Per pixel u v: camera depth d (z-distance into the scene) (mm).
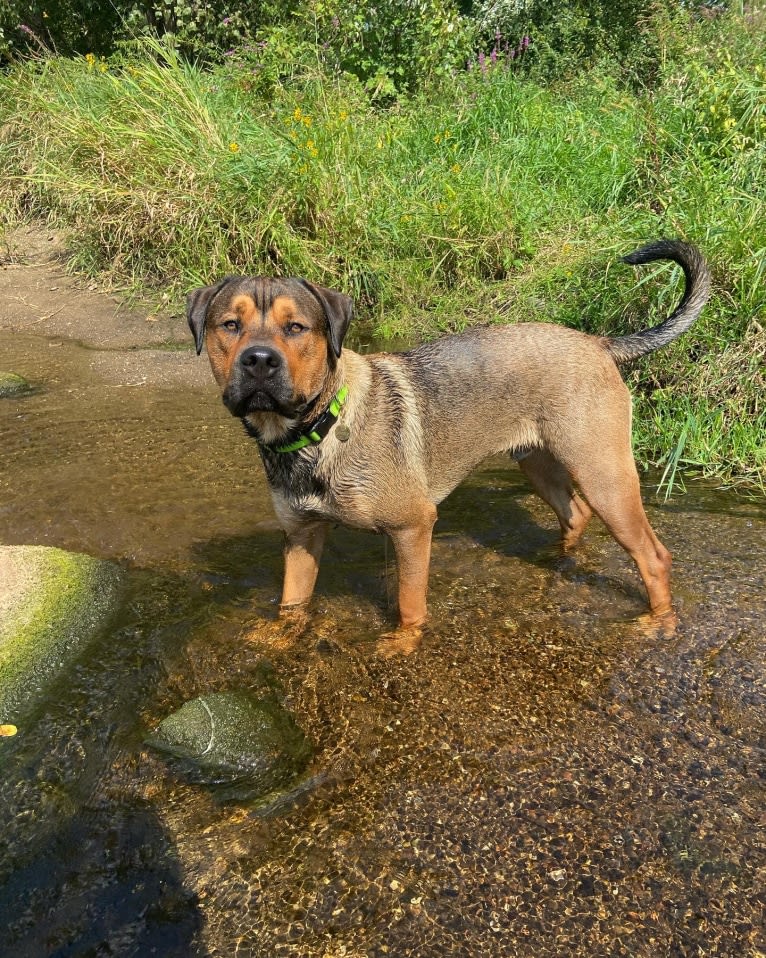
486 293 3281
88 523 1913
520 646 1481
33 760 1238
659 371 2477
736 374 2355
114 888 1039
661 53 3955
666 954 944
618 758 1225
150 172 3766
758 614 1541
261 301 1332
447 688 1374
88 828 1126
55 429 2469
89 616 1564
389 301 3385
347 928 977
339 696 1359
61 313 3570
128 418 2553
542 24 6578
